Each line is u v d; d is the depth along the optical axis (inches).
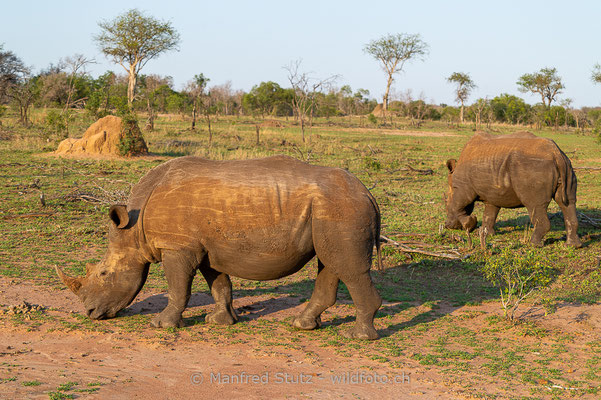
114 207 290.7
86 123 1781.5
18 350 253.6
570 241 504.4
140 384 220.1
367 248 278.5
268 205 274.1
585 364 260.2
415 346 281.9
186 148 1285.7
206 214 277.1
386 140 1879.9
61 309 320.8
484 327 316.2
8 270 397.1
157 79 3358.8
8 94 1982.0
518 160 499.2
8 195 700.7
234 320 310.5
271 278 292.5
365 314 285.9
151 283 390.9
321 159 1218.0
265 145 1454.2
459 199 545.6
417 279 422.0
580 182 971.9
